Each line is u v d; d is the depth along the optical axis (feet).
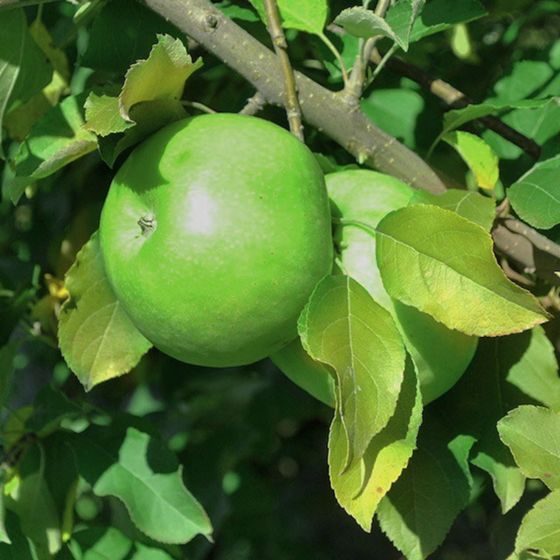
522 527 1.37
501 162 1.77
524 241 1.55
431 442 1.55
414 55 1.98
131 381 2.47
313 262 1.34
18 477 1.78
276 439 2.83
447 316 1.33
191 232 1.31
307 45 1.89
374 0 1.74
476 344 1.48
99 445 1.74
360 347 1.31
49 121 1.56
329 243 1.37
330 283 1.34
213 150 1.34
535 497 1.86
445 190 1.55
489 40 2.13
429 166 1.58
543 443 1.40
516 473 1.52
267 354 1.41
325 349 1.29
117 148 1.41
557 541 1.37
